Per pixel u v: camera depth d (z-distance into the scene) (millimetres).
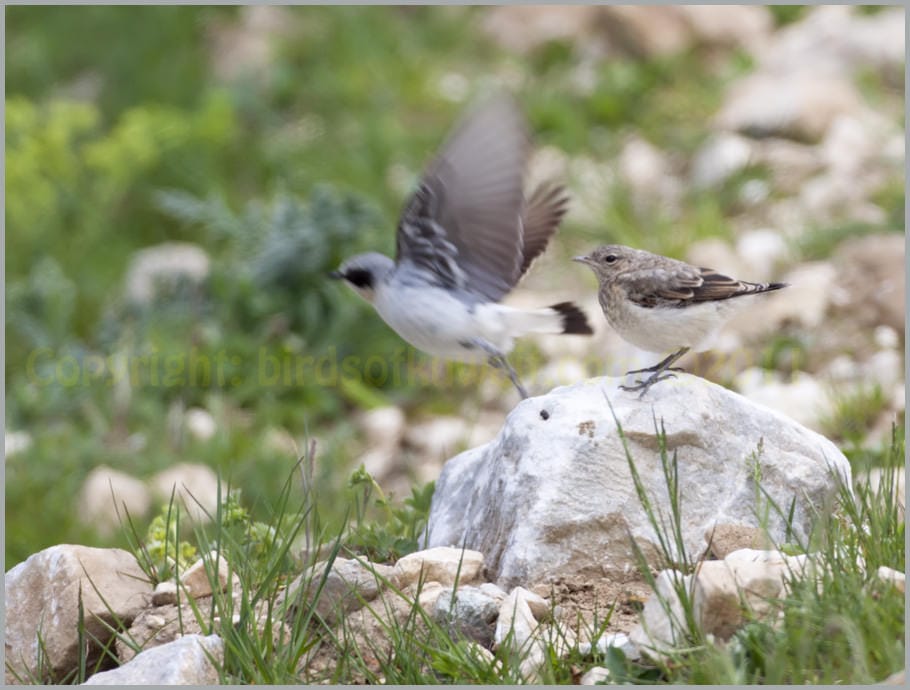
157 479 12633
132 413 14398
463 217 7859
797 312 14023
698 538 7633
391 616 7336
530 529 7602
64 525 12195
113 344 15867
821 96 18406
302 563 8180
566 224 16812
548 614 7211
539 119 19578
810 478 7844
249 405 14531
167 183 19344
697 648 6293
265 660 6938
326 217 15438
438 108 20500
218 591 7312
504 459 8000
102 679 6602
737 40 21344
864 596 6406
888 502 7672
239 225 16547
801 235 15648
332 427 14227
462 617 7176
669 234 16281
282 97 21047
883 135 17891
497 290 8070
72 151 20078
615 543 7609
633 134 19359
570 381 13938
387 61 21719
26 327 16438
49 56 23016
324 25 22781
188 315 15602
